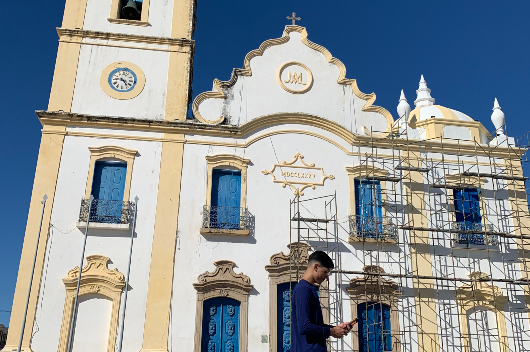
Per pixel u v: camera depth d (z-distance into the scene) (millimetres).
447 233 19672
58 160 18344
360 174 19875
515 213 20328
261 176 19234
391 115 20969
